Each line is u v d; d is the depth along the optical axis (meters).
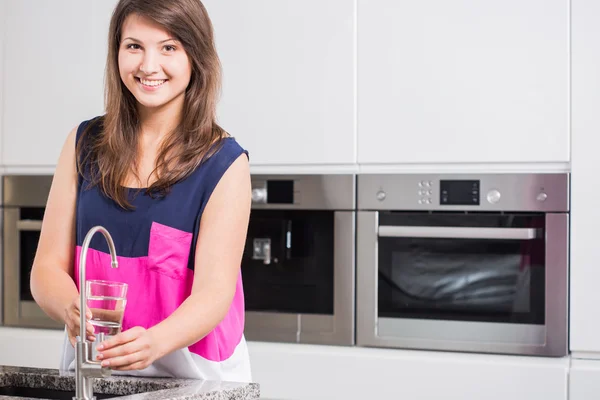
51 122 2.87
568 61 2.46
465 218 2.59
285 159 2.67
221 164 1.52
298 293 2.72
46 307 1.49
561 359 2.48
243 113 2.70
